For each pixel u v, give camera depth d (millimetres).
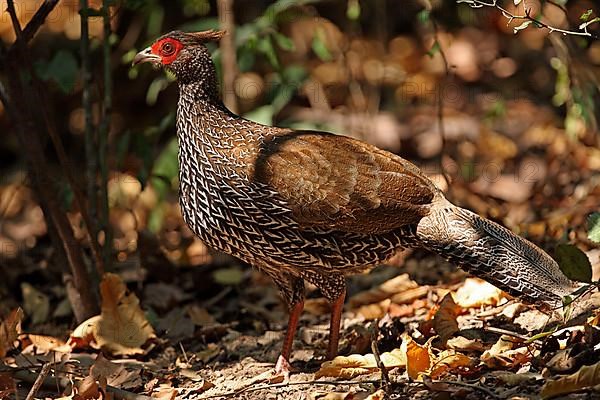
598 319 8289
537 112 16984
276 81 15656
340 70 17406
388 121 17250
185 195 9234
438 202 8930
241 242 9008
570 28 12453
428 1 12172
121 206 14461
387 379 7914
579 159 14086
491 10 17797
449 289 10680
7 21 16062
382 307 10609
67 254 10562
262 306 11703
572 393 7184
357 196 8680
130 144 13547
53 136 10289
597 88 13055
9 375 8914
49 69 11633
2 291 12797
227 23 13859
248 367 9383
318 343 9953
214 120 9102
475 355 8562
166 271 12781
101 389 8391
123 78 17906
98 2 13383
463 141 16422
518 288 8406
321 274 9094
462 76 17828
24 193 17859
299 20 17469
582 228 11906
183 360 9891
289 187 8633
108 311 10258
